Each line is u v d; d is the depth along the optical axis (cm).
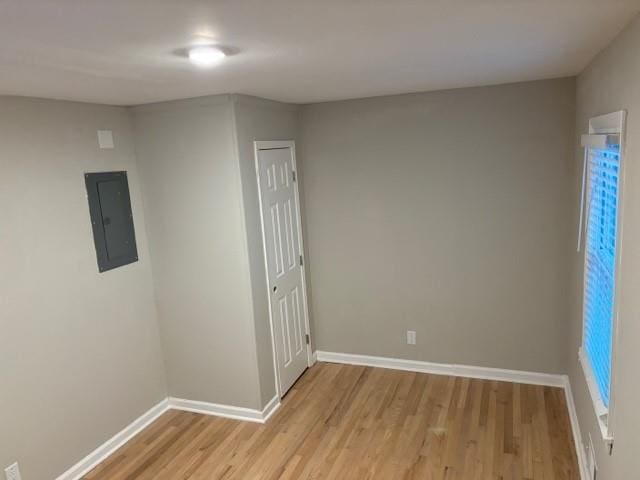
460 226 387
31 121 278
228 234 341
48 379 290
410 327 421
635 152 164
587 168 280
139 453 332
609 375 203
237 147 326
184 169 343
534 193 361
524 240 371
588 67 273
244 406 365
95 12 129
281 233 389
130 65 204
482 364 404
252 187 345
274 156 375
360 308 436
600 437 226
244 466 312
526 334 385
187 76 239
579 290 307
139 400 360
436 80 310
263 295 362
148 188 356
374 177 405
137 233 355
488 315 393
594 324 252
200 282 357
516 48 217
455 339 408
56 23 138
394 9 141
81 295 311
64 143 297
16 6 121
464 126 370
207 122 329
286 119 394
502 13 154
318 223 433
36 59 184
